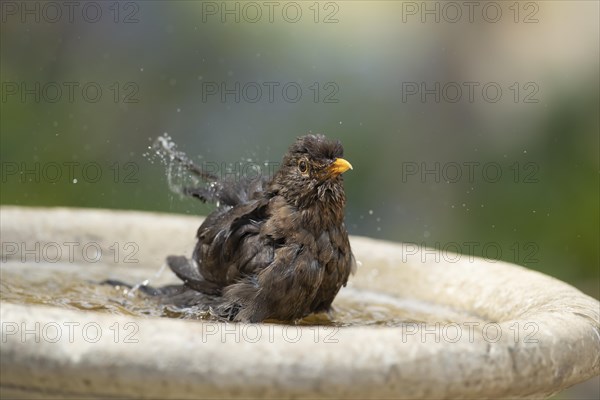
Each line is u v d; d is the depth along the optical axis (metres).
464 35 16.47
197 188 8.01
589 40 15.55
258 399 4.27
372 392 4.33
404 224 15.29
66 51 16.19
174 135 16.14
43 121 15.50
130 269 8.69
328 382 4.27
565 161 14.09
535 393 4.92
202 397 4.27
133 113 16.08
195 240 8.95
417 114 16.17
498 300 7.16
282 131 16.20
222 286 7.23
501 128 15.45
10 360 4.32
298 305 6.96
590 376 5.29
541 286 6.87
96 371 4.24
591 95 14.38
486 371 4.56
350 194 15.42
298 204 6.98
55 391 4.43
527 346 4.80
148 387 4.24
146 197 15.16
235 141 16.12
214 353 4.24
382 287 8.20
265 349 4.28
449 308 7.62
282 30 16.89
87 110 15.88
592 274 13.26
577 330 5.23
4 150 14.91
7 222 8.72
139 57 16.44
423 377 4.41
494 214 14.18
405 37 16.84
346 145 15.80
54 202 14.75
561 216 13.61
